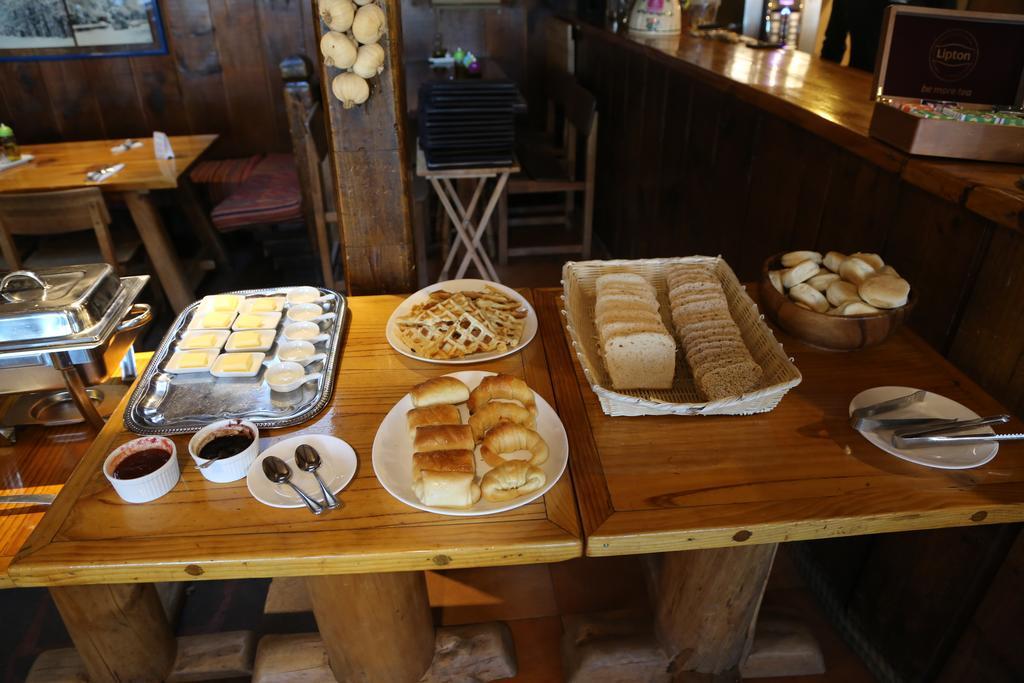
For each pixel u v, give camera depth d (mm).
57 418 1515
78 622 1539
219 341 1568
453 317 1572
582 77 4418
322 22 1592
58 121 4367
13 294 1392
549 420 1322
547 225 4676
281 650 1763
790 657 1788
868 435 1282
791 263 1625
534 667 1834
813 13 3172
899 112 1535
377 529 1120
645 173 3354
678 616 1690
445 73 3943
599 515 1136
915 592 1635
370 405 1402
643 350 1438
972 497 1153
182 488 1208
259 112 4504
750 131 2266
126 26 4160
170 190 4453
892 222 1634
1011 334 1356
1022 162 1463
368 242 1890
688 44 3135
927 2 2361
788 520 1115
